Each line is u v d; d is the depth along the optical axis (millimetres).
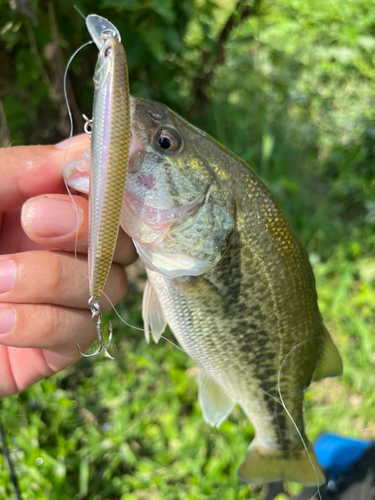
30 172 145
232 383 173
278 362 169
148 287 165
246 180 150
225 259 149
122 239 148
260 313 159
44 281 130
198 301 154
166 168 136
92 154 99
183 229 141
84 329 143
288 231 159
